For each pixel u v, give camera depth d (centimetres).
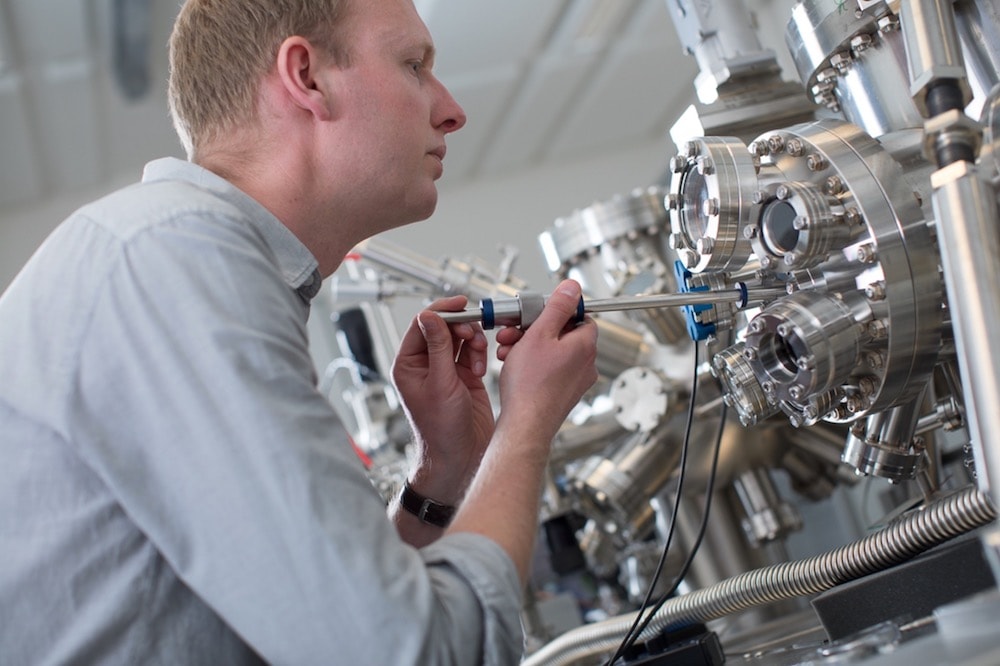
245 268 80
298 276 99
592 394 186
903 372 90
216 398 74
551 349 94
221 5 104
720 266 98
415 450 120
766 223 93
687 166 100
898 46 102
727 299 98
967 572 85
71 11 394
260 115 103
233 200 97
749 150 99
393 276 183
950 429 102
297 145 102
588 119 571
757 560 172
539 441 89
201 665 81
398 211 108
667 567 190
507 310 102
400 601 71
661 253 169
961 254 67
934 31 73
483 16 448
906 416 99
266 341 77
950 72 72
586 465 167
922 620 83
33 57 417
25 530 81
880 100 106
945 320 90
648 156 616
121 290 78
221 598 73
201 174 99
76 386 77
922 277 88
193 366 75
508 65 495
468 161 584
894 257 87
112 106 470
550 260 179
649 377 158
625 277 162
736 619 168
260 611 72
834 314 88
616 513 163
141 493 75
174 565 75
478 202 599
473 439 117
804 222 87
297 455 73
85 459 77
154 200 85
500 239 595
